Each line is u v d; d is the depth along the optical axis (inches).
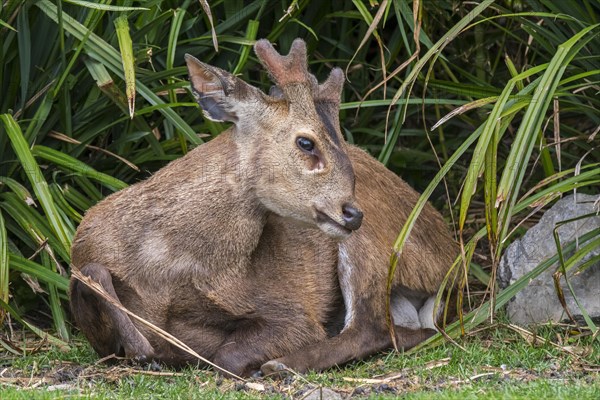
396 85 552.4
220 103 364.8
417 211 372.8
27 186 469.7
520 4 539.5
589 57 437.4
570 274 417.4
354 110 553.9
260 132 362.3
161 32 493.4
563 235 432.8
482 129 386.9
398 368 368.5
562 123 544.4
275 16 524.1
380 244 396.2
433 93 515.2
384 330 390.9
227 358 369.1
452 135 570.9
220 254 366.6
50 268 439.8
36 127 448.8
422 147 562.9
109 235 367.6
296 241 385.7
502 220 367.9
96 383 344.5
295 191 358.3
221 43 506.0
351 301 388.5
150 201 366.9
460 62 569.3
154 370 362.3
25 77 447.5
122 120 458.9
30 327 414.3
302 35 534.6
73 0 424.8
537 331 409.1
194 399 322.3
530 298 424.5
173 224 364.2
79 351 401.1
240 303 372.8
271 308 376.8
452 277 425.1
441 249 423.5
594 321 411.8
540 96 373.4
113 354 371.6
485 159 375.6
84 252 371.2
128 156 483.2
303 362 368.8
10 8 438.0
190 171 368.2
